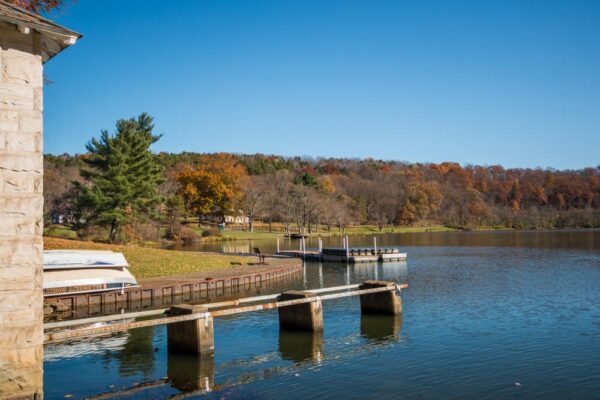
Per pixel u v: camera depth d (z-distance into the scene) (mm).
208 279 30656
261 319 20875
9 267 8281
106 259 26203
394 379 13039
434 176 157625
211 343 14789
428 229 119875
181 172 104625
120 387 12828
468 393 11977
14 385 8250
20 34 8523
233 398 11875
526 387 12336
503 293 27125
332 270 41906
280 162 161250
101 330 12250
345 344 16609
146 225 58938
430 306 23406
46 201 63750
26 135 8508
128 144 50781
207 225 103188
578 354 15094
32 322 8453
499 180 156875
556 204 141875
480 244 72500
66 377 13680
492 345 16250
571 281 31516
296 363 14562
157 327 19938
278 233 101062
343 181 140000
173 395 12180
